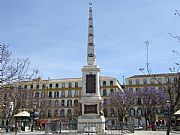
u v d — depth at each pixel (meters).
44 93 94.44
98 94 32.12
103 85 93.25
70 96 95.12
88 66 32.91
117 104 69.38
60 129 31.09
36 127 59.97
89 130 30.33
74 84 96.25
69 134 28.44
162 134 35.38
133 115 83.00
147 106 65.19
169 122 13.71
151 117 63.12
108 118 74.31
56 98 95.94
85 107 31.69
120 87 99.94
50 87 97.25
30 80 24.09
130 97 68.75
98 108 31.47
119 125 36.88
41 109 81.50
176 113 39.22
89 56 33.91
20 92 32.47
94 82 32.44
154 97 64.12
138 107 82.88
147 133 37.97
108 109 75.06
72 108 93.50
